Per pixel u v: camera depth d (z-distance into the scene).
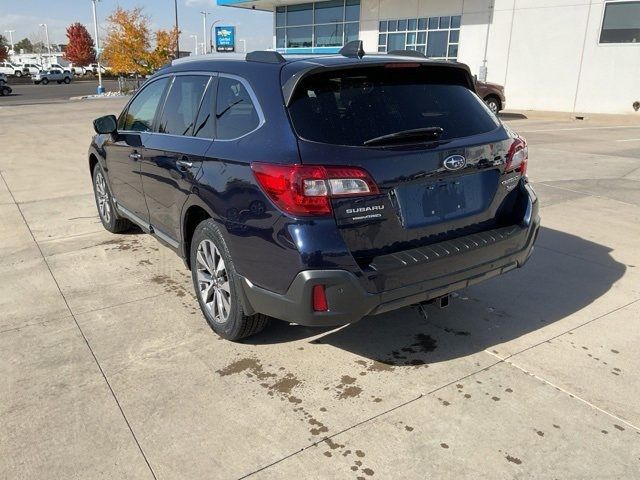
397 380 3.22
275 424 2.83
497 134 3.52
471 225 3.39
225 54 4.06
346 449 2.65
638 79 20.08
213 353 3.51
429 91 3.43
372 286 2.90
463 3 23.39
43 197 7.64
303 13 30.05
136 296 4.36
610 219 6.43
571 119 19.72
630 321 3.93
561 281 4.63
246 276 3.20
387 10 26.06
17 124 17.47
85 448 2.66
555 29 21.41
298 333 3.78
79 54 75.00
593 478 2.48
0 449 2.65
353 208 2.88
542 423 2.84
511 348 3.57
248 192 3.06
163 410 2.94
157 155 4.14
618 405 2.98
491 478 2.48
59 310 4.11
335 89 3.14
